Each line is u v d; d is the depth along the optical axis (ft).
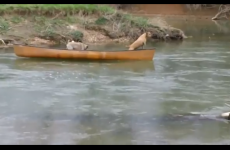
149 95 88.28
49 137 66.44
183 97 87.20
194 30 189.57
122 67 112.68
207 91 91.35
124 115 76.48
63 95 87.81
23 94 88.28
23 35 151.64
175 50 139.44
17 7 170.09
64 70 108.68
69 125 71.41
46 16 173.88
